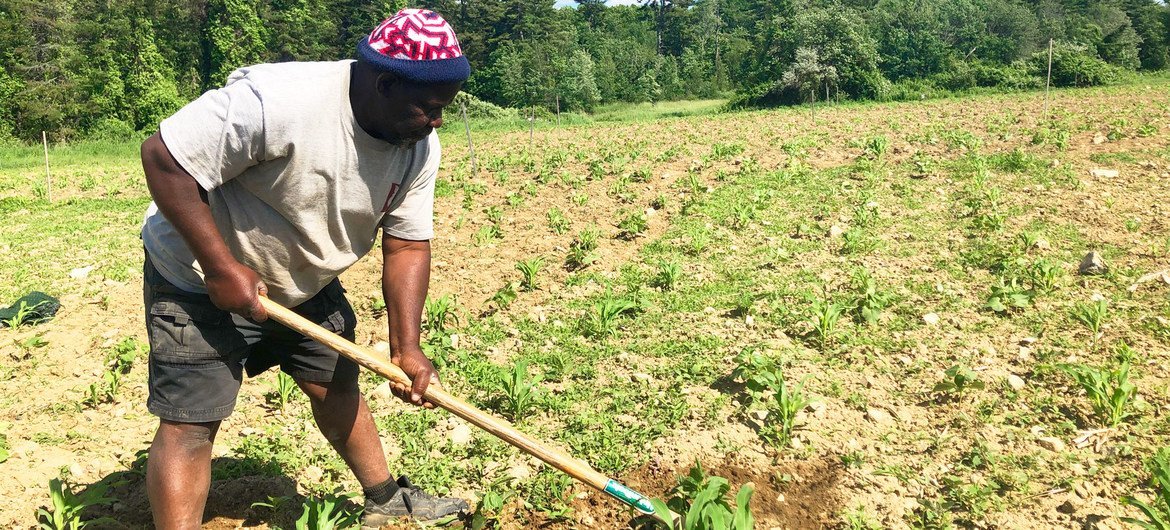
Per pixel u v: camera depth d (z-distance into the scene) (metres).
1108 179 10.62
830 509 3.91
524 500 4.02
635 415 4.86
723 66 94.12
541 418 4.91
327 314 3.30
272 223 2.84
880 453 4.36
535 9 90.56
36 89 53.69
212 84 68.75
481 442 4.52
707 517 3.31
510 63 81.94
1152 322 5.77
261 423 4.92
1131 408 4.58
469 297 7.36
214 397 2.97
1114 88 33.94
